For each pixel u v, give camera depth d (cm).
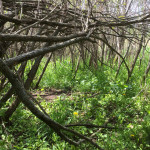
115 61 605
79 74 561
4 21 245
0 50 241
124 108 340
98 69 588
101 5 382
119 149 232
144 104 352
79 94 418
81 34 290
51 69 615
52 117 299
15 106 279
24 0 288
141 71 569
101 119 303
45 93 476
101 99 370
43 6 310
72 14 322
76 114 308
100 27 439
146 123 267
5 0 275
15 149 224
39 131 271
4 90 399
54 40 248
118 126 283
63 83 513
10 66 197
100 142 246
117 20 358
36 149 237
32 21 264
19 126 284
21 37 213
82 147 238
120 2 421
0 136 254
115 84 380
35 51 214
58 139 256
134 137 257
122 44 577
